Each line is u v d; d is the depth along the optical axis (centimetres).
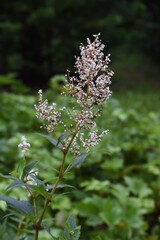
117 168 538
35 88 1881
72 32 1802
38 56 1909
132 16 2000
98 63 189
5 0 1750
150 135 639
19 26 1692
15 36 1733
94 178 528
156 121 718
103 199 467
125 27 2019
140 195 500
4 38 1730
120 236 436
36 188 189
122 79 2170
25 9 1769
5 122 668
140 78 2227
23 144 199
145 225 468
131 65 2359
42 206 409
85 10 1806
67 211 450
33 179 199
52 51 1822
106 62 190
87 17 1809
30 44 1873
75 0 1728
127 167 566
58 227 419
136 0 2003
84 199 486
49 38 1858
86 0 1745
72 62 1844
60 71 1942
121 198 479
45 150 514
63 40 1817
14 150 554
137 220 450
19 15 1817
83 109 192
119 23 1814
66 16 1786
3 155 545
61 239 201
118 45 1911
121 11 1970
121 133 630
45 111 196
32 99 797
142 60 2452
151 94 1850
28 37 1855
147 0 2312
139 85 2119
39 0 1758
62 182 473
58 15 1767
